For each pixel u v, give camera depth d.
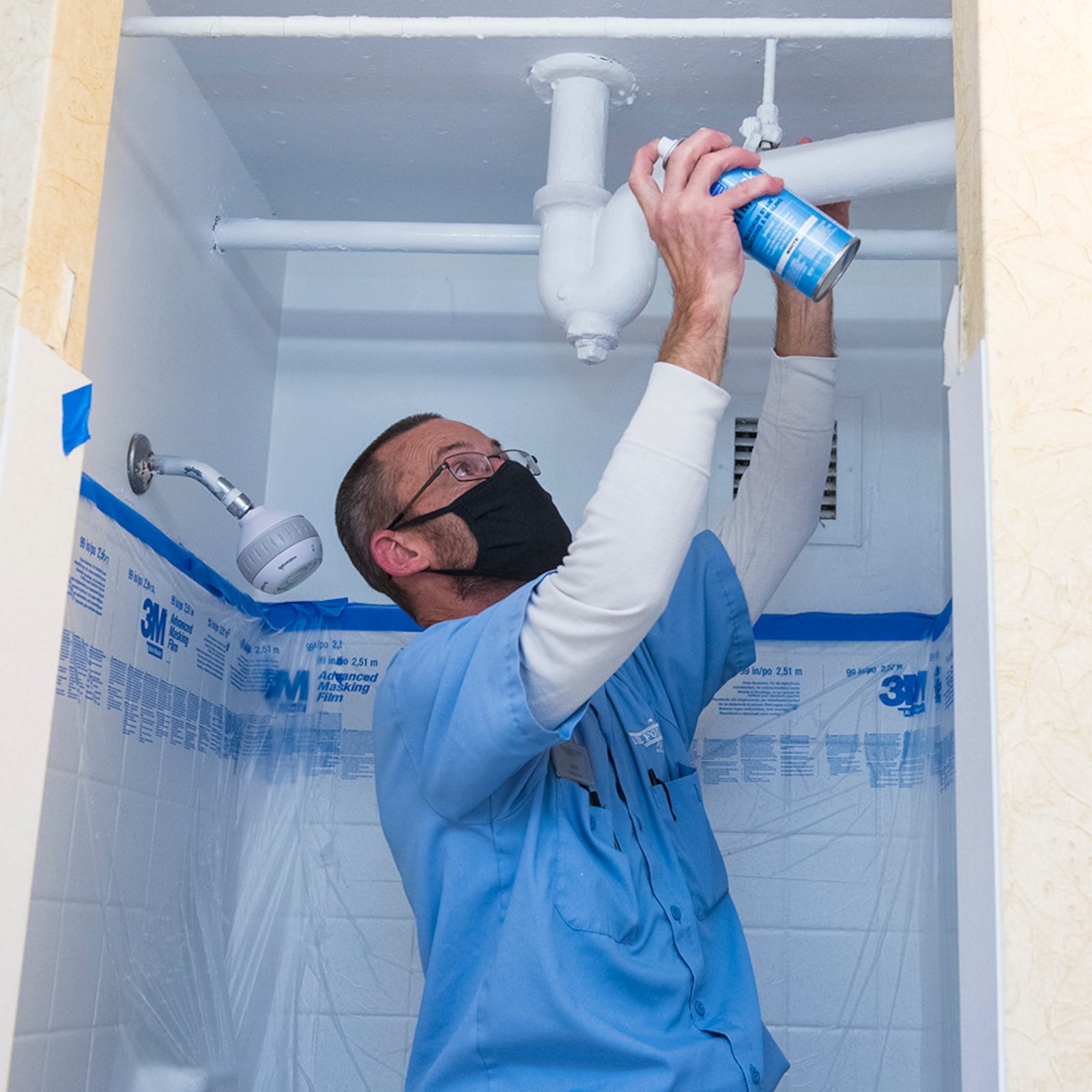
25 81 0.96
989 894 0.77
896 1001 1.88
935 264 2.14
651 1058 1.14
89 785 1.51
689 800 1.45
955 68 0.93
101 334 1.54
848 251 1.08
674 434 1.08
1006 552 0.80
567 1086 1.15
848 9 1.57
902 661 1.99
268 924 1.97
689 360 1.11
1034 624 0.79
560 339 2.18
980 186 0.85
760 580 1.59
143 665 1.67
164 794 1.74
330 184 2.07
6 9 0.97
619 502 1.07
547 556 1.57
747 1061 1.23
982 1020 0.78
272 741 2.04
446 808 1.25
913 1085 1.84
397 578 1.58
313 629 2.09
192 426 1.84
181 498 1.82
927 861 1.91
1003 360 0.82
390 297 2.23
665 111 1.79
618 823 1.32
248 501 1.68
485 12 1.61
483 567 1.55
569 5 1.59
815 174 1.41
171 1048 1.68
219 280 1.94
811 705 1.99
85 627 1.50
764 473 1.59
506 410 2.16
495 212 2.13
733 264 1.14
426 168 2.00
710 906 1.37
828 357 1.58
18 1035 1.34
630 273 1.56
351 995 1.95
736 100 1.76
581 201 1.63
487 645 1.15
